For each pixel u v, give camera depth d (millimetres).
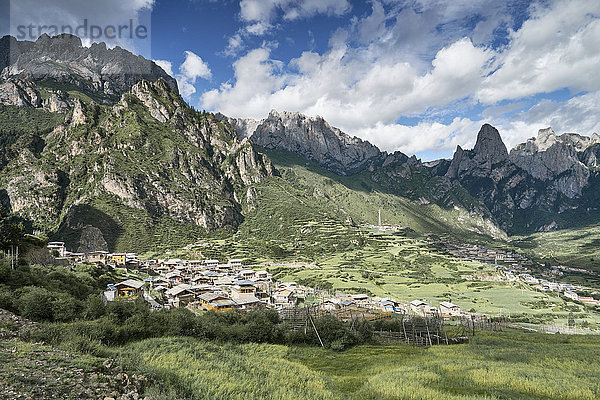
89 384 15047
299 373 32812
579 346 55406
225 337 47000
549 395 26516
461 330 79312
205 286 111625
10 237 71625
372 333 57344
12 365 15016
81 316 35562
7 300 32906
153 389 16984
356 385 31547
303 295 133000
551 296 166875
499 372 33031
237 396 20656
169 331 40375
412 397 26141
